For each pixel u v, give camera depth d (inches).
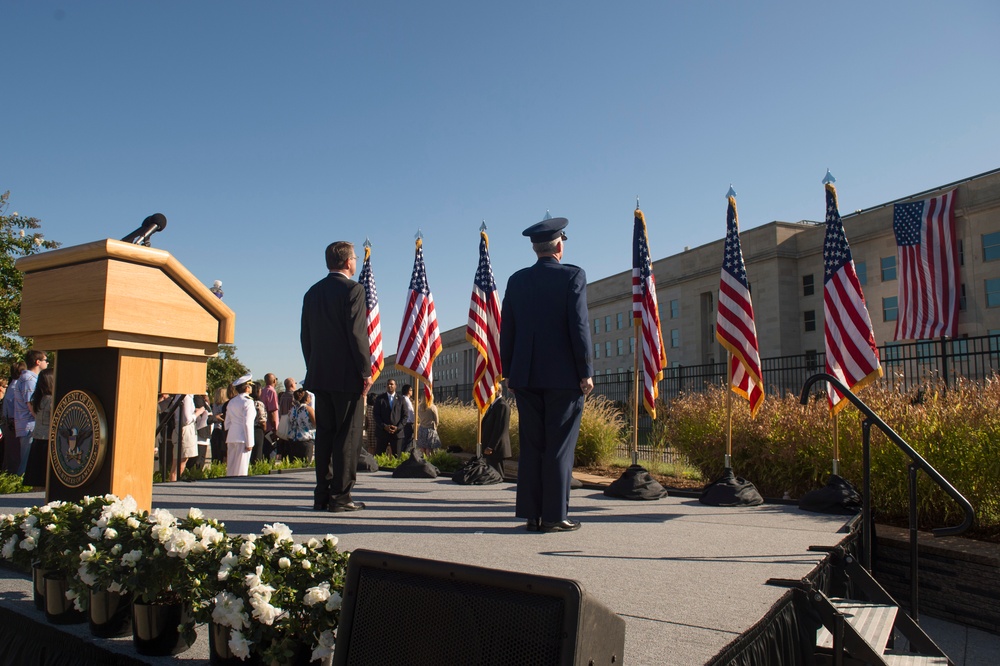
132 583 105.1
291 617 95.0
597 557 166.1
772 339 2166.6
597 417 594.2
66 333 133.1
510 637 66.5
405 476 395.2
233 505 243.8
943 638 228.2
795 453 378.0
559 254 224.2
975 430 293.4
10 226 728.3
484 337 402.0
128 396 134.0
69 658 113.7
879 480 311.4
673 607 123.9
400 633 73.2
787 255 2175.2
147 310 131.3
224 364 1455.5
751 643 110.7
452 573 71.2
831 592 174.1
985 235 1648.6
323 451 239.1
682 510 263.9
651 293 331.3
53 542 120.3
